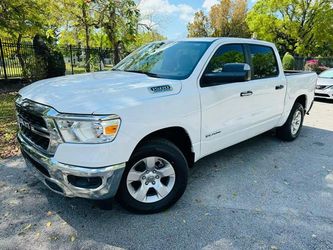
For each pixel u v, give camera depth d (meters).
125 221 2.97
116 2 14.88
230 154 4.96
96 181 2.57
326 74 11.41
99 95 2.70
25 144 2.96
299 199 3.51
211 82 3.45
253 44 4.43
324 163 4.68
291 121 5.56
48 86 3.03
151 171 3.03
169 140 3.29
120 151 2.61
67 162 2.53
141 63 4.01
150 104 2.81
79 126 2.46
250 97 4.14
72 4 14.84
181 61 3.62
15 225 2.89
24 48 13.55
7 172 4.04
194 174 4.12
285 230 2.89
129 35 16.02
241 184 3.85
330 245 2.68
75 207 3.21
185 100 3.15
